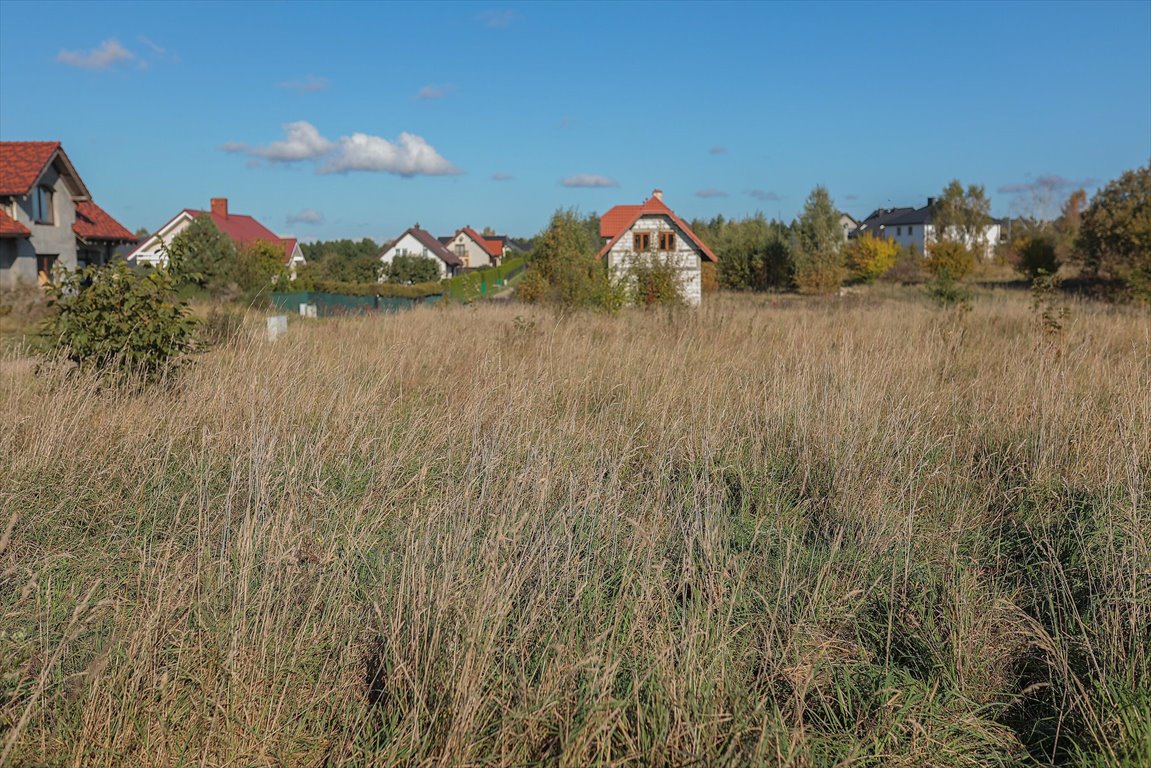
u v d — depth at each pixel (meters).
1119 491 5.30
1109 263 41.78
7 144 29.91
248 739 3.21
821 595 4.20
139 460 5.62
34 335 8.27
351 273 59.91
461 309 19.19
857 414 6.71
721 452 6.46
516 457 5.89
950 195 76.44
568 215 28.56
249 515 4.65
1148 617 3.90
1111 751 3.12
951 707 3.51
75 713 3.23
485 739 3.14
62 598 3.99
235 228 59.25
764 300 37.62
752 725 3.19
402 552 4.42
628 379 8.68
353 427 6.37
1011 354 10.75
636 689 3.20
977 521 5.47
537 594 3.78
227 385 7.30
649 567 4.10
